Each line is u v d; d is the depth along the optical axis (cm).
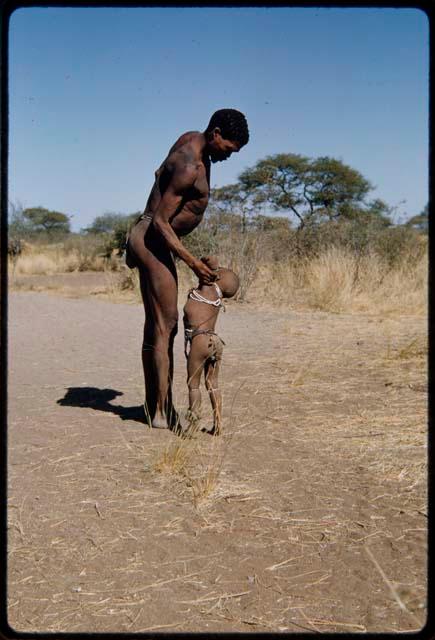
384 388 702
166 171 531
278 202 2472
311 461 486
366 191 2973
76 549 361
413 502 418
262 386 713
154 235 540
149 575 336
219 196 1730
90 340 1037
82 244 3316
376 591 321
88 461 488
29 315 1328
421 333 1034
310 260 1700
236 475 458
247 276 1483
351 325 1134
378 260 1625
